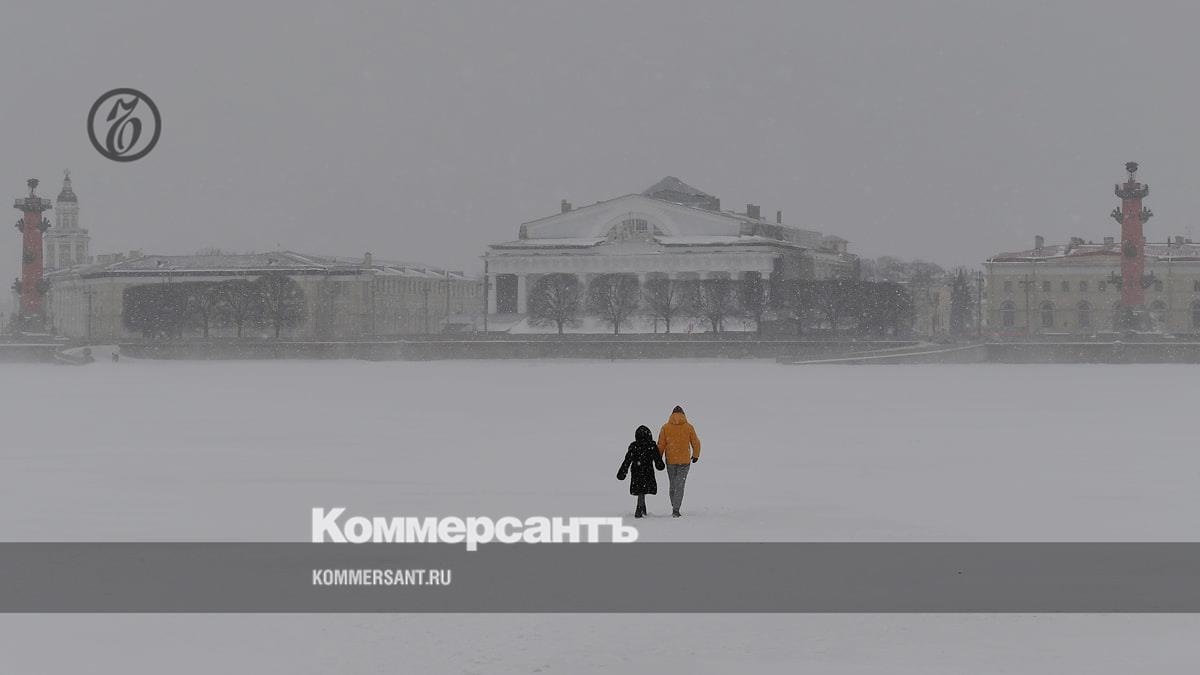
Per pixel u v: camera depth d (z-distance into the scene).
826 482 54.12
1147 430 82.62
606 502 47.38
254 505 46.84
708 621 27.50
